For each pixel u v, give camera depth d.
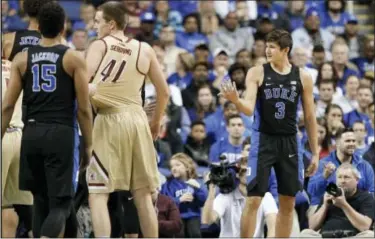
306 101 18.72
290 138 18.48
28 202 18.25
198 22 34.38
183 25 34.28
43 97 15.88
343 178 20.98
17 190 18.16
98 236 16.86
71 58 15.85
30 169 16.09
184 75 30.56
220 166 20.69
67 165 15.90
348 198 21.09
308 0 36.50
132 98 17.20
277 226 19.06
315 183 22.25
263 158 18.39
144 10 34.97
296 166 18.52
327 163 22.22
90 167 17.00
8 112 16.23
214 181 20.70
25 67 15.99
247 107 18.09
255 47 32.06
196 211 22.34
